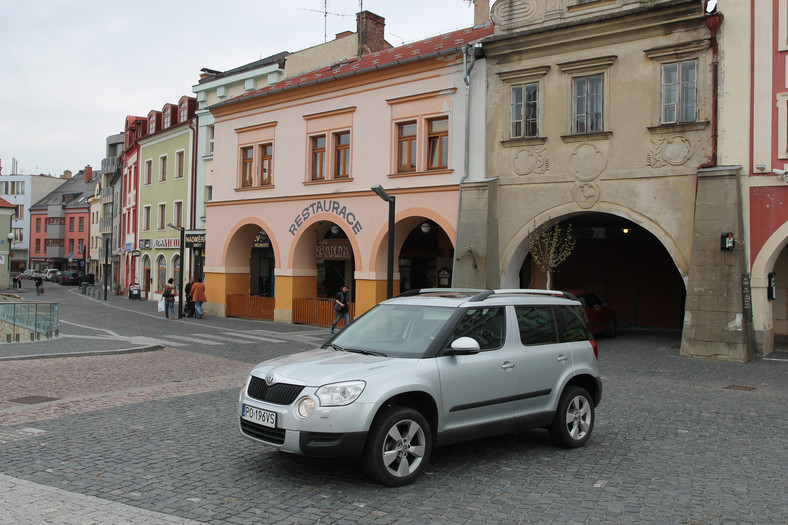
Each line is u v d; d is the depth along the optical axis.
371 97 23.20
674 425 8.70
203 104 36.91
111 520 4.97
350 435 5.55
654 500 5.66
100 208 71.44
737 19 16.03
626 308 23.69
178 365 14.13
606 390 11.48
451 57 20.84
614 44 17.78
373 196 23.03
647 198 17.12
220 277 29.12
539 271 23.66
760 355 15.62
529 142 19.17
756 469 6.67
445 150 21.38
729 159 15.99
